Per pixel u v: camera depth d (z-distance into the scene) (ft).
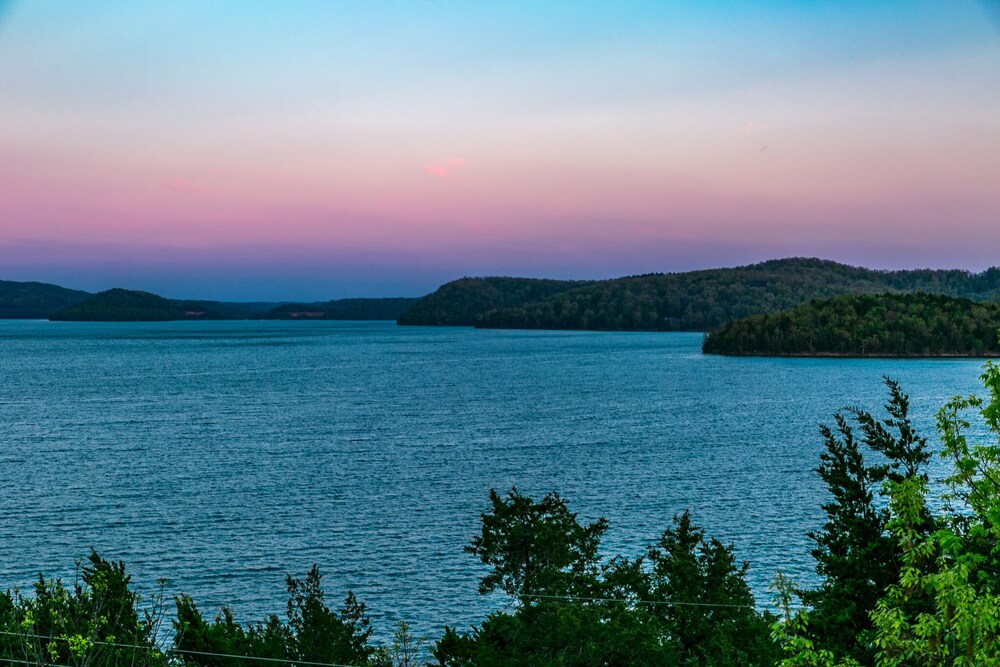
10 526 213.05
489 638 89.15
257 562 183.11
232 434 378.12
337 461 306.76
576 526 127.75
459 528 210.18
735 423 411.54
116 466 297.74
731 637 91.97
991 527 48.47
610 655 83.97
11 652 66.23
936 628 40.27
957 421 52.80
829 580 90.07
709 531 202.69
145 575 174.50
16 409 479.82
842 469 87.92
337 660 96.84
